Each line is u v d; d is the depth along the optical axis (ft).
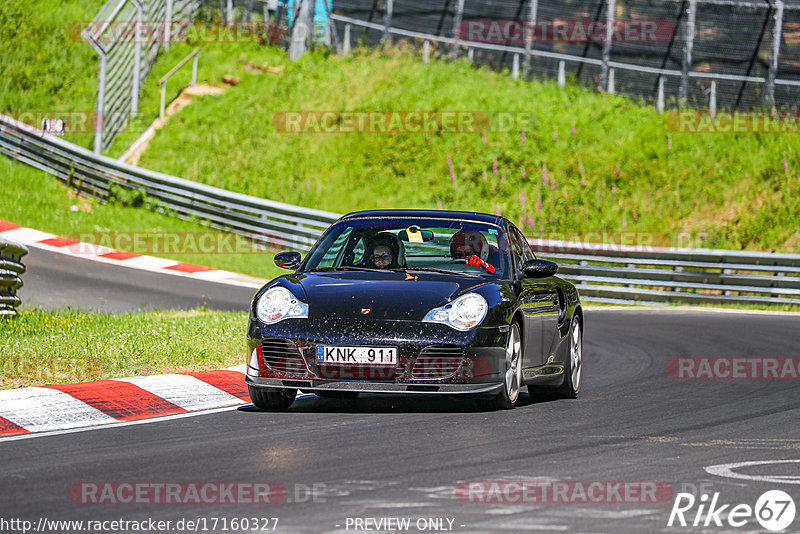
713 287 248.73
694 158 336.70
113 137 343.46
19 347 115.03
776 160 335.88
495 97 363.35
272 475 65.82
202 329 142.41
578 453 75.05
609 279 252.42
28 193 306.76
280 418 90.53
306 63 381.81
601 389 117.80
